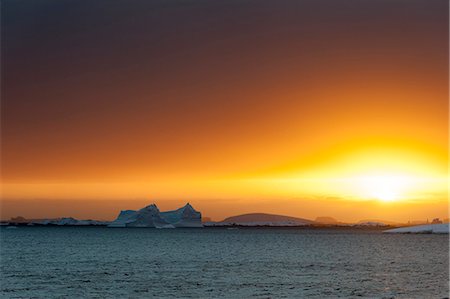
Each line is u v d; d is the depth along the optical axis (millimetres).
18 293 78312
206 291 79625
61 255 148125
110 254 152500
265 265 118812
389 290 81500
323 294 77562
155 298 74250
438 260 135625
